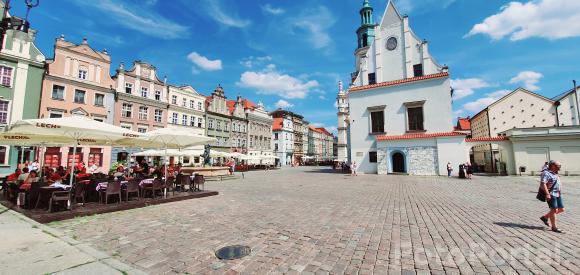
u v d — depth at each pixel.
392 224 6.99
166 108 40.19
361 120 33.88
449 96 29.38
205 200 11.09
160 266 4.27
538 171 26.33
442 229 6.48
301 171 42.06
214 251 4.97
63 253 4.59
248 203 10.33
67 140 11.83
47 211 7.75
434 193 13.53
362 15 47.34
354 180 22.42
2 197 11.20
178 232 6.21
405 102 31.28
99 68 31.97
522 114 41.91
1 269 3.89
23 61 25.73
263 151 64.94
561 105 40.06
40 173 12.29
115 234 6.01
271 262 4.45
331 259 4.59
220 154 32.12
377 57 35.78
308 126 100.00
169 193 12.11
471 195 12.74
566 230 6.37
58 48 28.58
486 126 45.81
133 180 9.84
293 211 8.73
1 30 6.64
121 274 3.82
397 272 4.06
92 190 9.65
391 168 29.91
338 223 7.10
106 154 31.64
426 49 32.81
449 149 27.33
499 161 30.36
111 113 32.84
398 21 35.03
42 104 26.97
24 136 10.58
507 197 12.02
